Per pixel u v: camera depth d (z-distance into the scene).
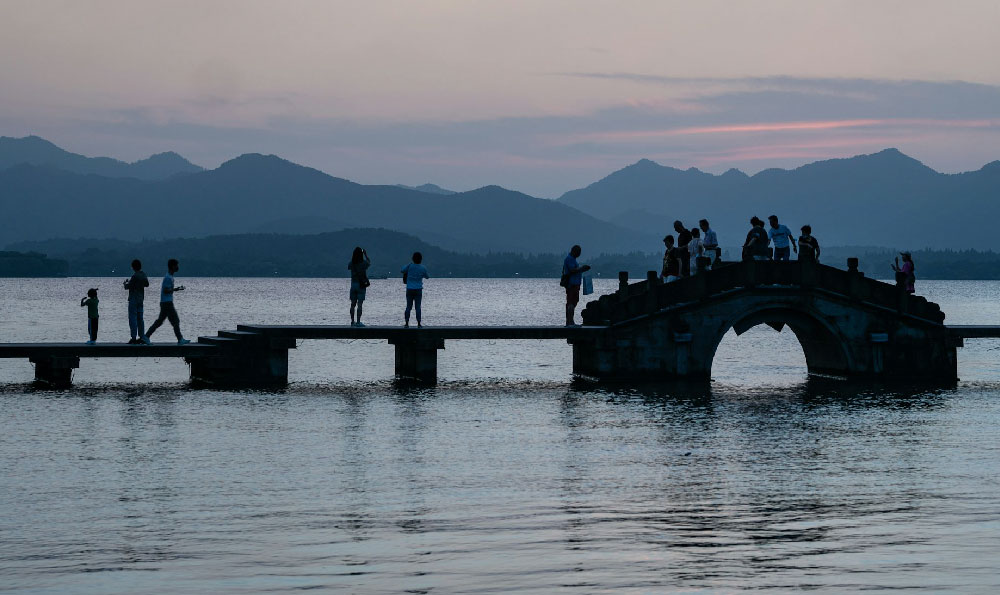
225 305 181.38
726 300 41.62
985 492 21.83
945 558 16.98
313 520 19.55
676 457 25.72
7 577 16.16
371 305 184.38
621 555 17.28
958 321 119.94
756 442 27.80
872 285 42.41
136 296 40.44
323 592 15.44
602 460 25.27
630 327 41.47
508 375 47.62
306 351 64.06
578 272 42.91
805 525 19.17
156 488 22.03
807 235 42.72
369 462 24.94
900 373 42.75
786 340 77.38
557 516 19.88
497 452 26.30
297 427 29.89
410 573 16.31
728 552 17.44
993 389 39.66
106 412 32.38
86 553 17.39
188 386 39.94
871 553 17.33
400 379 44.19
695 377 41.72
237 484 22.45
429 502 20.97
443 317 131.12
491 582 15.88
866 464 24.83
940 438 28.42
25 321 111.88
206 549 17.64
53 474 23.30
